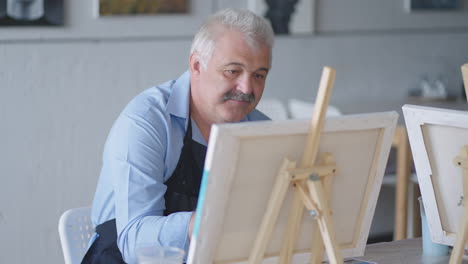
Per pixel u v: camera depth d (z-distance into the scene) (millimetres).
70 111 4895
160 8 5086
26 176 4816
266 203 2082
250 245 2107
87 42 4887
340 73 5898
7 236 4816
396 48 6121
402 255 2713
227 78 2635
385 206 6199
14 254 4852
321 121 2039
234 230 2062
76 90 4895
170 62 5191
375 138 2246
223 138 1907
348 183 2242
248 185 2025
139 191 2555
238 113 2689
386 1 6020
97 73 4949
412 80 6238
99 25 4902
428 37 6273
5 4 4578
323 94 2016
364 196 2307
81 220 2949
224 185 1958
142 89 5117
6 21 4594
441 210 2566
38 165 4840
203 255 2021
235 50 2588
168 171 2760
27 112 4762
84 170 4996
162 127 2719
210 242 2014
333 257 2076
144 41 5078
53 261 4977
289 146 2049
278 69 5617
